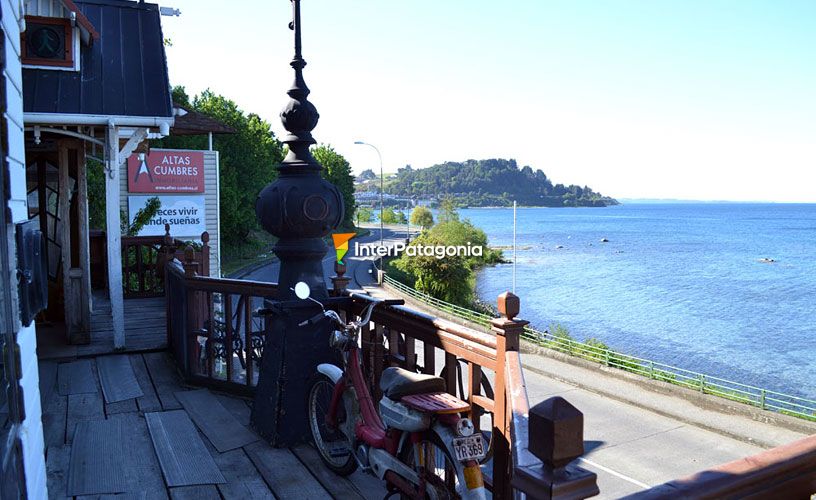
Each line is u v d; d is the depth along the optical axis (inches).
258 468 143.3
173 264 252.7
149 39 316.2
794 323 1921.8
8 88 86.6
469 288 1749.5
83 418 178.7
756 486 50.4
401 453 116.7
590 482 48.5
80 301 270.1
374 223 6471.5
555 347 821.2
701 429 517.0
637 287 2652.6
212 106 2038.6
